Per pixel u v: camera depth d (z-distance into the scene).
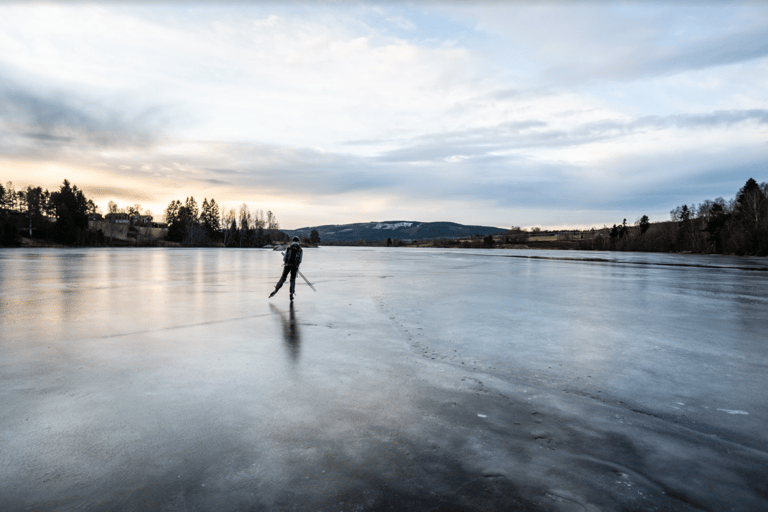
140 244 121.06
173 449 2.96
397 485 2.55
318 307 9.54
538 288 13.95
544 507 2.35
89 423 3.37
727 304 10.45
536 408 3.79
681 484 2.58
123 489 2.48
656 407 3.84
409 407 3.78
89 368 4.85
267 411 3.65
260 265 27.12
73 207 115.19
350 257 45.59
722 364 5.22
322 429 3.31
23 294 11.58
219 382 4.40
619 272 22.64
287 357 5.40
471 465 2.79
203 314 8.56
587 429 3.36
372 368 4.95
